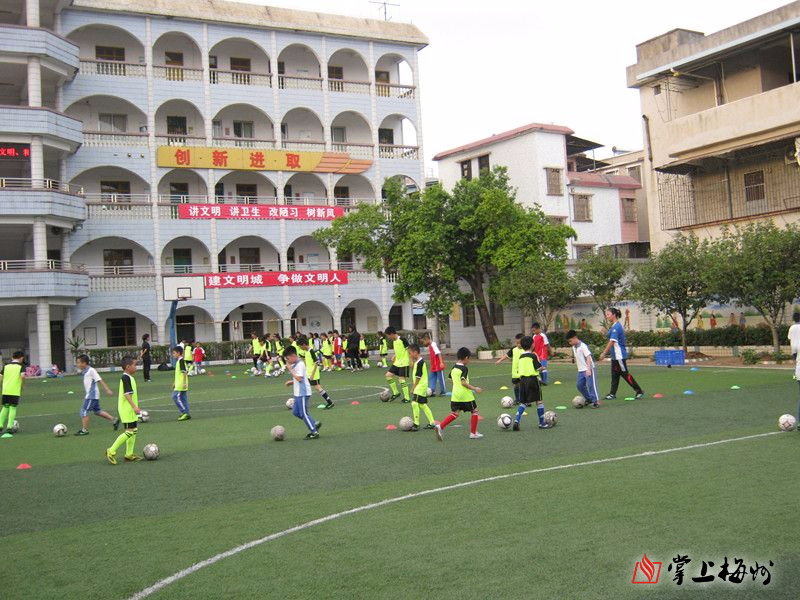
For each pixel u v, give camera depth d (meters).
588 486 8.73
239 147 46.09
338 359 36.62
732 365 25.91
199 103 45.25
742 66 31.17
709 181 32.75
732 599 5.30
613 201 49.66
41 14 41.41
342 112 50.41
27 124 36.97
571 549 6.43
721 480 8.67
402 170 51.22
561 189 47.16
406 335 49.97
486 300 44.50
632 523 7.11
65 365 41.50
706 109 32.34
